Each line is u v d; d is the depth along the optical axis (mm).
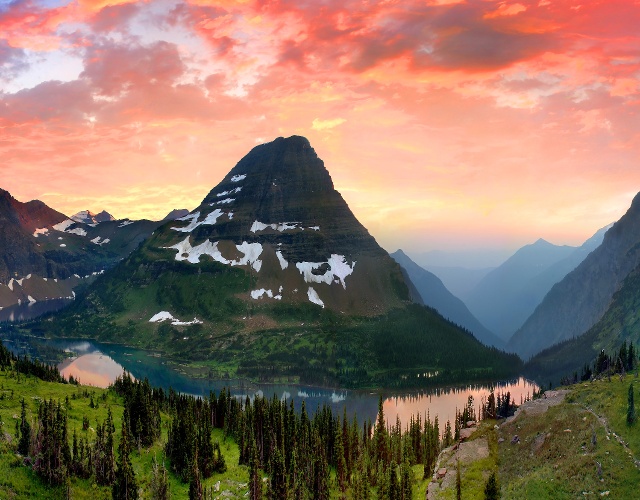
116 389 196875
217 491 127125
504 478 129250
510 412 188250
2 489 103688
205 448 138625
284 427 165125
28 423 121250
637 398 133125
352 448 170000
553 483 113938
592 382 172000
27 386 172375
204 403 188875
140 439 143625
